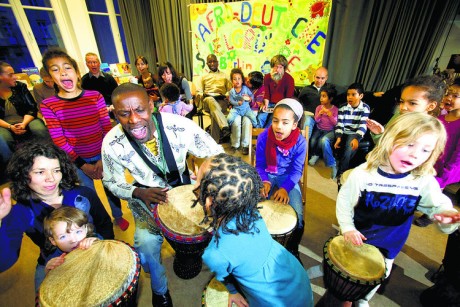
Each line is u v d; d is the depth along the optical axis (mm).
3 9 3502
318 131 2781
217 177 684
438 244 1731
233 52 3748
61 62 1426
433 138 849
